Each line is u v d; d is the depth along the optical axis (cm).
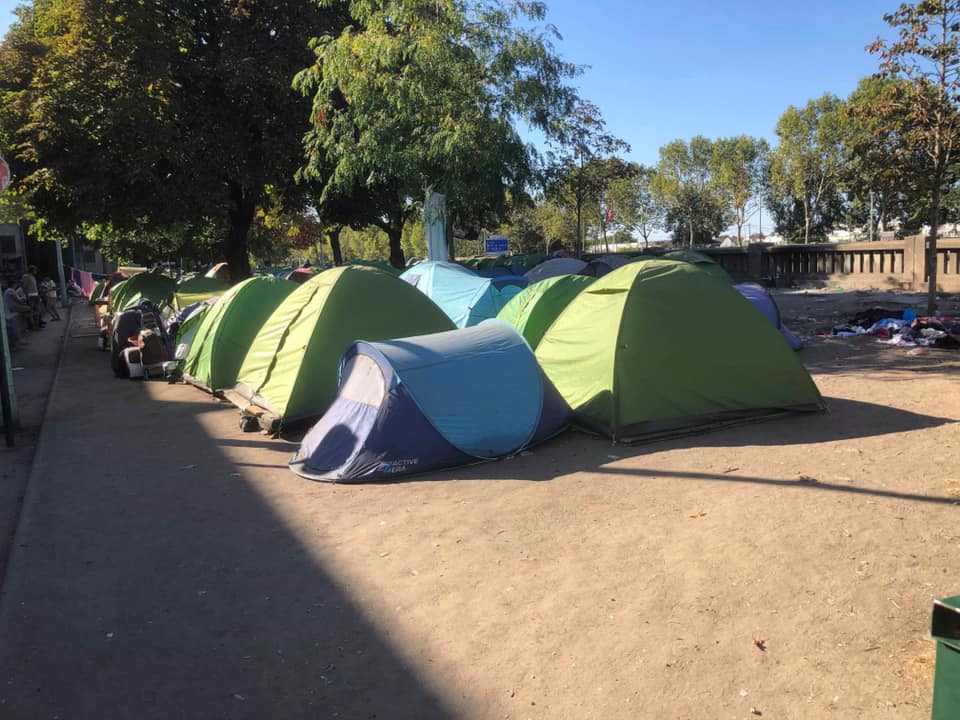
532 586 423
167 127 1806
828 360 1143
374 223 3158
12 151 1778
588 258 2600
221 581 455
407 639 376
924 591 384
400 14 1462
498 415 687
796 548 445
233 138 2006
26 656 374
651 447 694
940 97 1342
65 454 781
